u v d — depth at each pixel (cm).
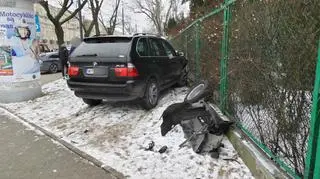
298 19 279
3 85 889
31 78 933
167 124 507
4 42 873
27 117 726
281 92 317
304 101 282
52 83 1310
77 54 712
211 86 647
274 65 326
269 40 334
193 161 435
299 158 302
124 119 666
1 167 442
